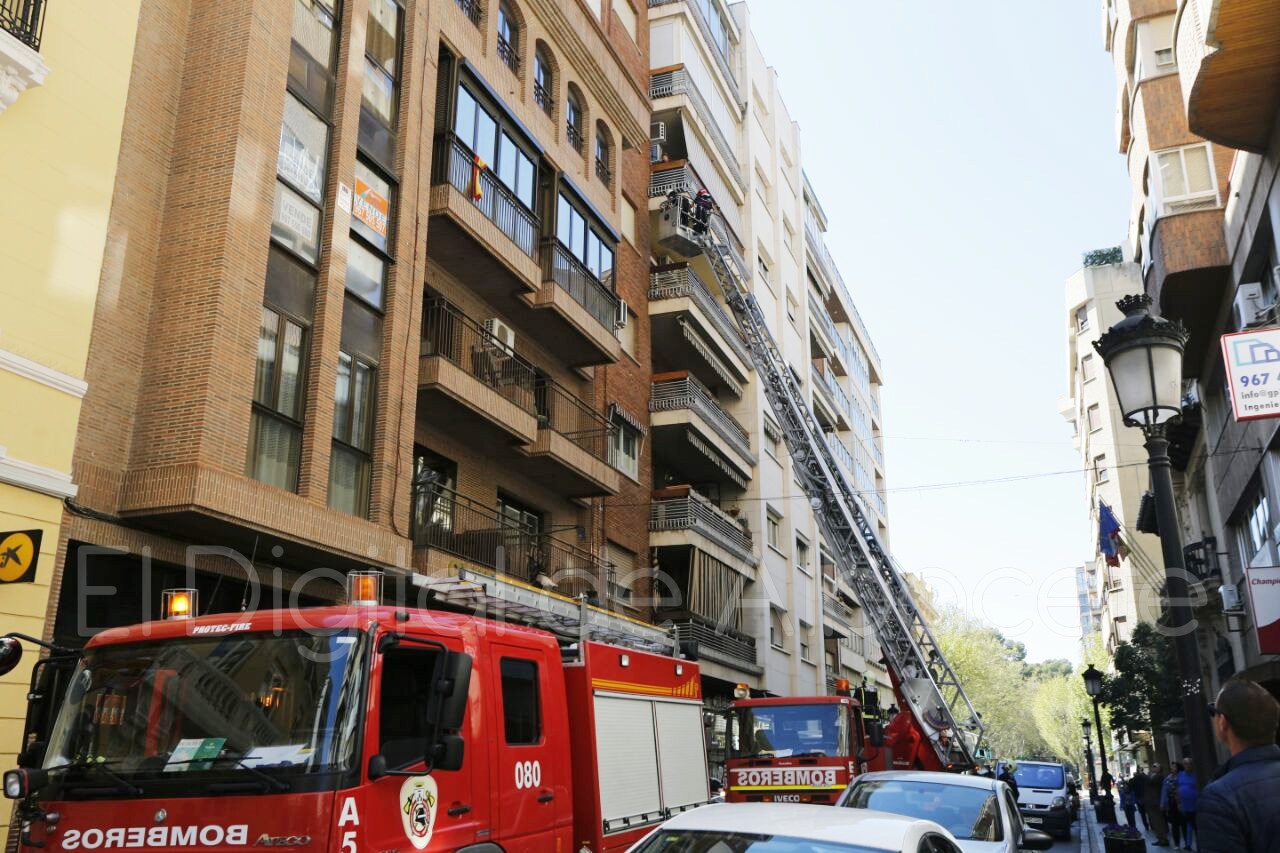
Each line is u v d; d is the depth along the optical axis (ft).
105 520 35.12
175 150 40.40
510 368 62.49
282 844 15.92
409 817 17.72
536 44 69.82
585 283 69.72
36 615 31.53
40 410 32.45
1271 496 54.19
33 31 33.30
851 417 160.76
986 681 195.31
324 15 46.80
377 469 46.03
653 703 30.32
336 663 17.51
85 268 34.71
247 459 38.99
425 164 52.65
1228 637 74.23
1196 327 63.05
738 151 117.80
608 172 79.36
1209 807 11.24
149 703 17.94
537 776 22.52
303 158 44.29
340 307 44.52
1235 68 43.57
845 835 15.87
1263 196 48.08
